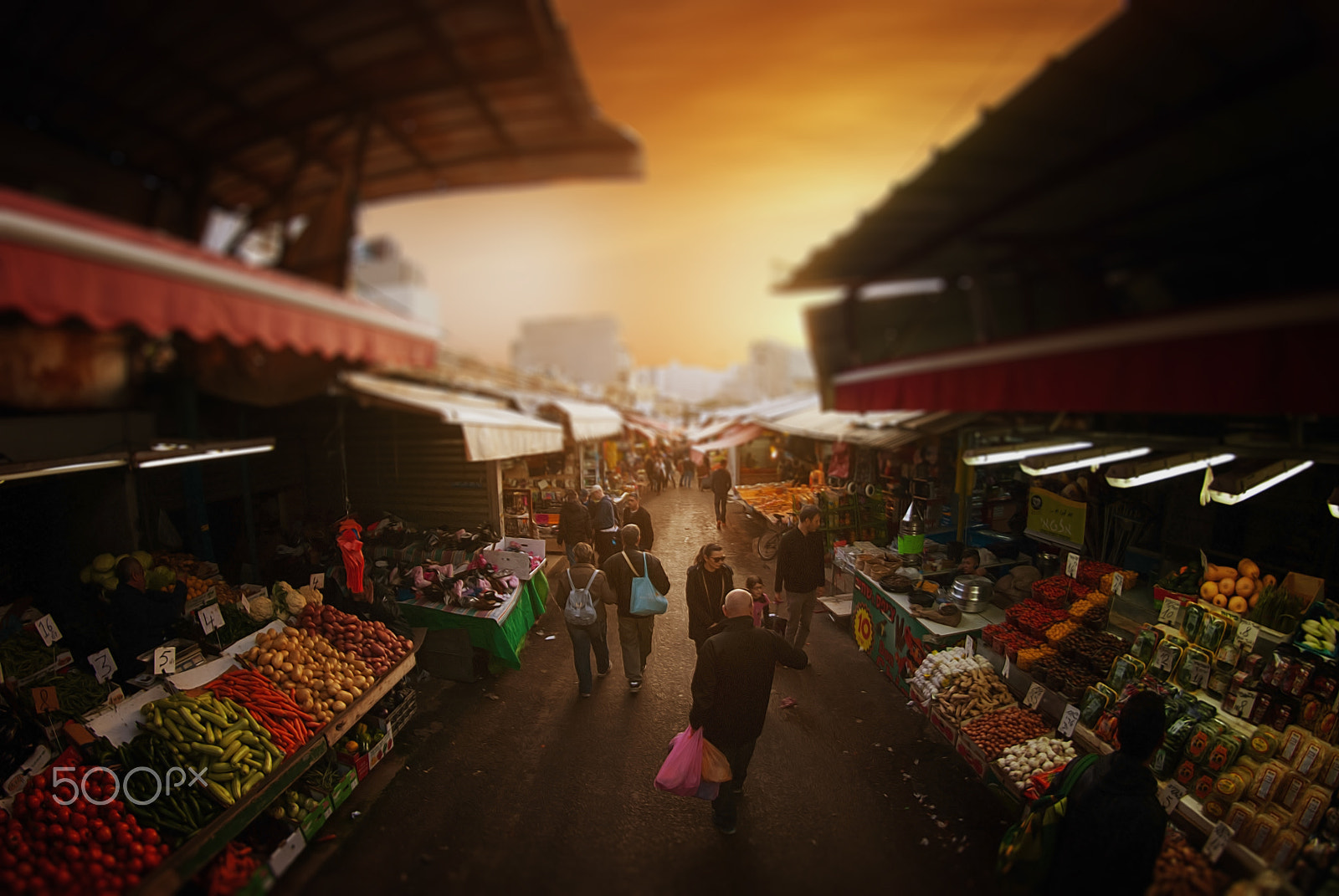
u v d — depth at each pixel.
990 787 3.15
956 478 4.67
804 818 3.03
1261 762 2.52
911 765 3.37
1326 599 2.82
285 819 2.97
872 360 4.61
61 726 2.86
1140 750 2.22
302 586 4.27
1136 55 1.60
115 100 2.32
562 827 3.03
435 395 5.33
